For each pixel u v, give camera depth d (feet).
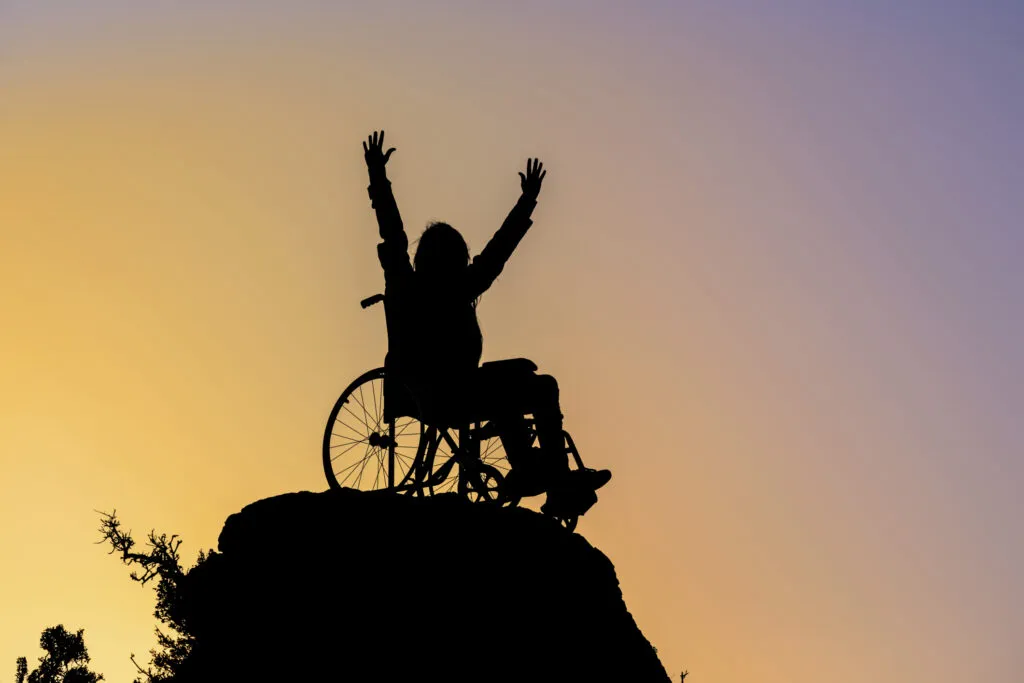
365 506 26.13
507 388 28.84
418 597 24.86
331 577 24.91
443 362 28.55
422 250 29.45
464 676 24.18
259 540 25.67
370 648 24.18
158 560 35.58
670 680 28.99
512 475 28.86
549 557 26.63
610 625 27.27
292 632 24.39
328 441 28.68
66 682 43.24
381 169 29.81
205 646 25.58
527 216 29.25
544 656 25.07
